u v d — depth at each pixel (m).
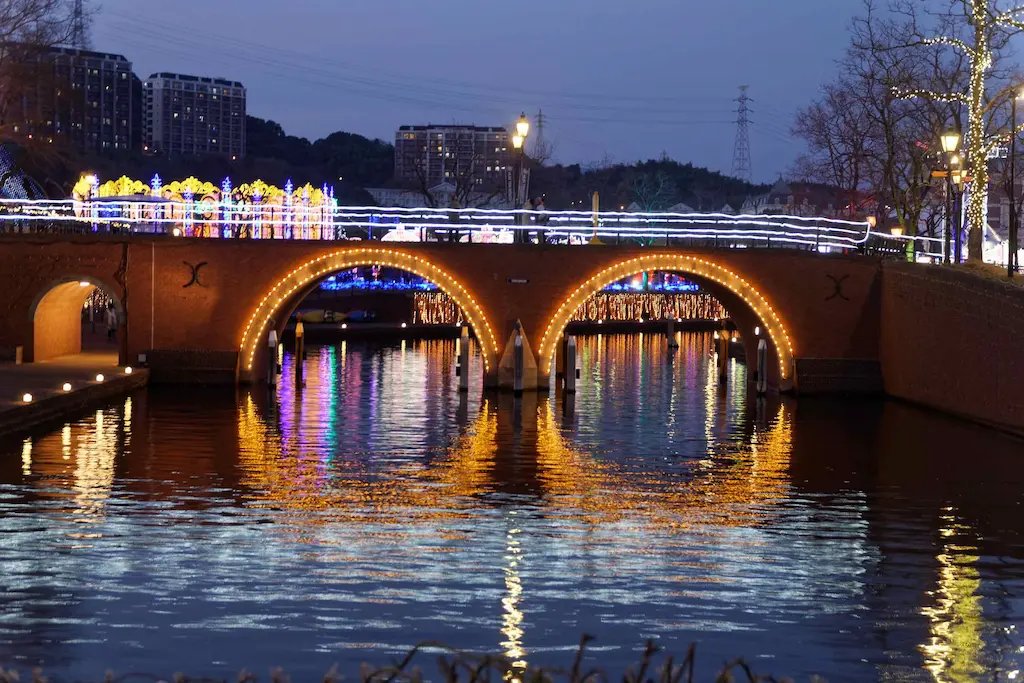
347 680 17.05
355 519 26.52
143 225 61.56
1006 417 39.19
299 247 48.88
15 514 26.38
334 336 79.69
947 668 18.00
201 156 187.00
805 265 49.69
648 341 87.31
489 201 107.88
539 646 18.67
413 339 82.31
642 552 24.08
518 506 28.17
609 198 150.25
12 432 36.41
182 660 17.75
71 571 22.00
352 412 43.66
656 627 19.62
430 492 29.59
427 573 22.30
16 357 49.09
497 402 47.44
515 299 49.44
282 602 20.45
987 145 49.34
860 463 34.28
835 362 49.91
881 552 24.38
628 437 38.91
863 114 65.38
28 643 18.31
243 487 29.69
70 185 83.25
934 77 57.31
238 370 49.34
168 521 25.95
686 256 49.34
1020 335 37.88
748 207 150.50
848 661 18.25
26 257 49.03
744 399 49.50
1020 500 29.36
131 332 49.03
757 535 25.66
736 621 19.94
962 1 48.38
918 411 45.22
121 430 37.72
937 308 44.25
